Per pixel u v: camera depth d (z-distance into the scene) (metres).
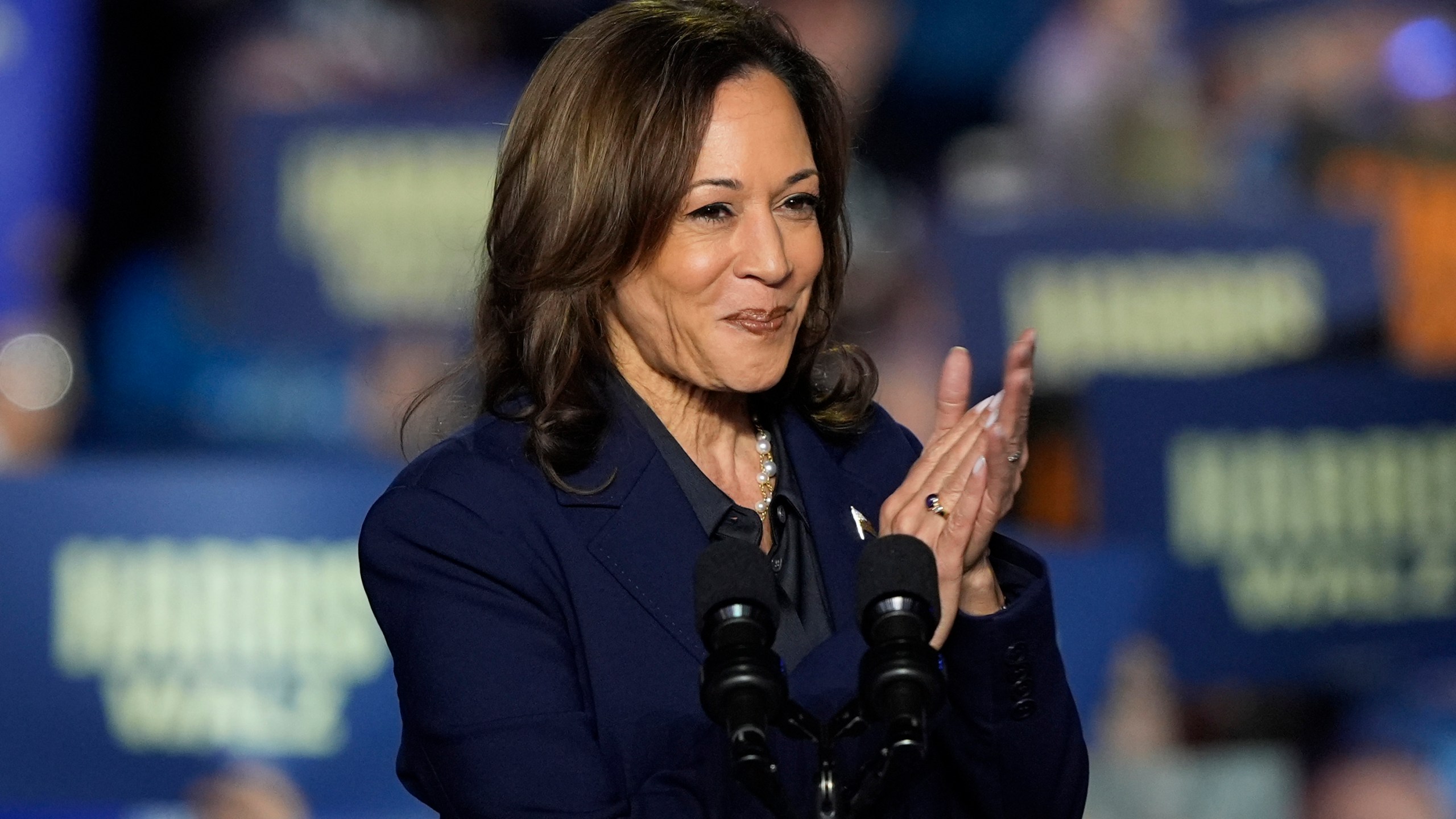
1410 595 18.89
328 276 21.97
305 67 25.78
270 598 16.64
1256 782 17.97
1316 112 27.16
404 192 21.97
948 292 21.92
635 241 8.23
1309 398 18.86
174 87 26.42
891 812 8.36
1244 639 18.62
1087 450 19.09
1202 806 17.78
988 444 7.95
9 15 24.81
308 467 16.75
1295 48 29.55
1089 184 27.72
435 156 21.98
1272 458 18.81
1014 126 30.81
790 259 8.32
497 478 8.51
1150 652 18.36
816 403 9.30
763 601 7.12
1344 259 22.17
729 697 6.90
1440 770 18.58
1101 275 21.78
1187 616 18.56
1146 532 18.66
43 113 24.89
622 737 8.19
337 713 16.62
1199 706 18.72
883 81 31.45
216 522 16.62
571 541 8.44
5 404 23.80
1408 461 18.95
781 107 8.31
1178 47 29.31
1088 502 19.08
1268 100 29.14
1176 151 27.52
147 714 16.59
